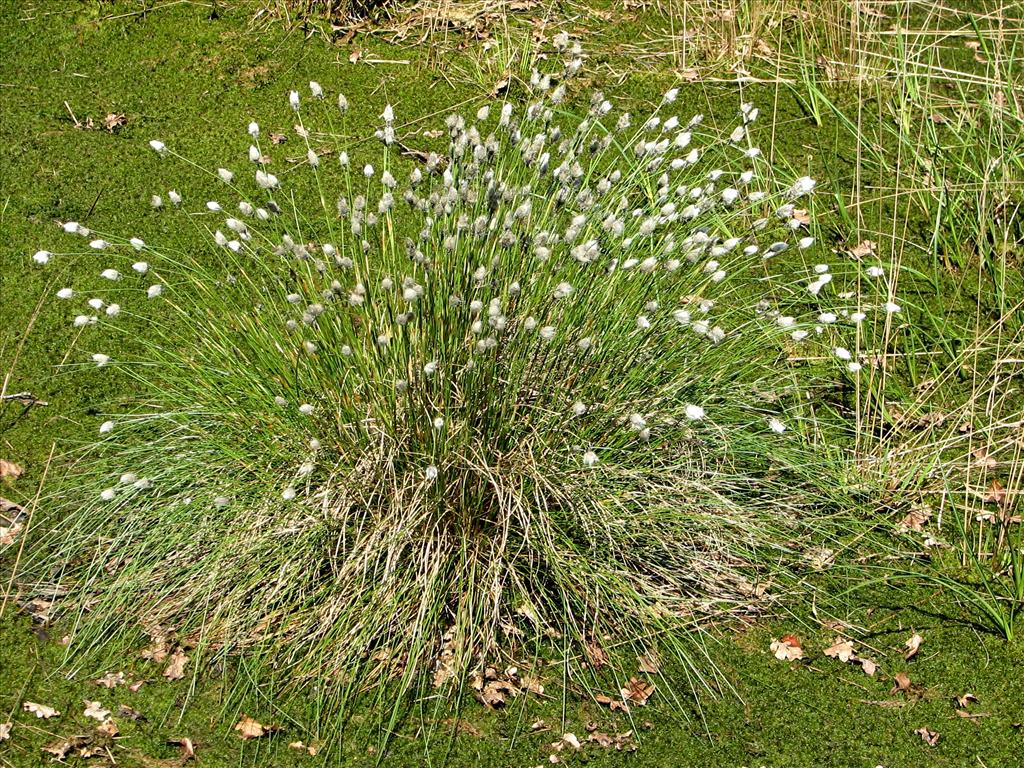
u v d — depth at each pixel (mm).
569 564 3855
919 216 6070
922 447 4566
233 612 3805
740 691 3779
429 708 3656
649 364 4094
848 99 6836
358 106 6484
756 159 6113
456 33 7137
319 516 3879
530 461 3885
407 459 3828
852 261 5715
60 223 5559
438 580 3844
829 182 6242
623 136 6289
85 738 3525
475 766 3502
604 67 6926
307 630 3812
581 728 3623
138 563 3943
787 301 5352
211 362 4348
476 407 3809
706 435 4281
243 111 6395
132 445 4465
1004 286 5559
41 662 3746
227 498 3961
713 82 6883
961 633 4043
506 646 3852
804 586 4156
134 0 7117
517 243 3871
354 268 3957
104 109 6348
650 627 3938
